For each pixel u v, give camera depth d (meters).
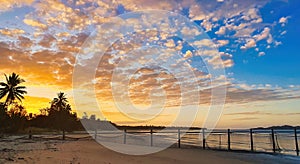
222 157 10.10
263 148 13.63
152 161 8.59
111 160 8.45
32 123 54.78
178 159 9.21
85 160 8.20
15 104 46.53
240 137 17.72
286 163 9.16
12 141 18.03
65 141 17.89
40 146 13.48
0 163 7.20
